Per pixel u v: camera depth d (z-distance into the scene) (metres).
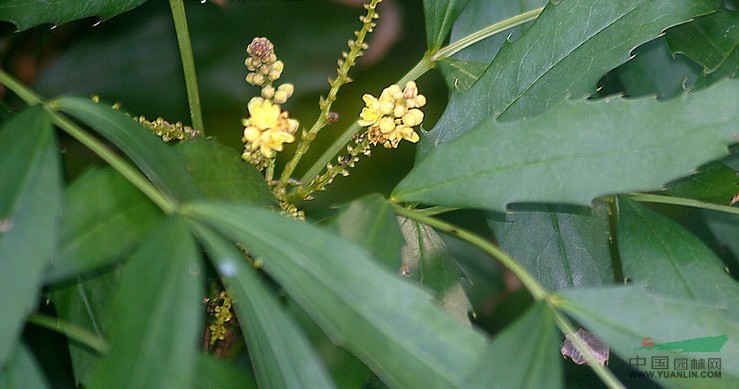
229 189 0.42
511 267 0.42
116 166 0.41
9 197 0.39
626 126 0.42
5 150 0.40
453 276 0.46
